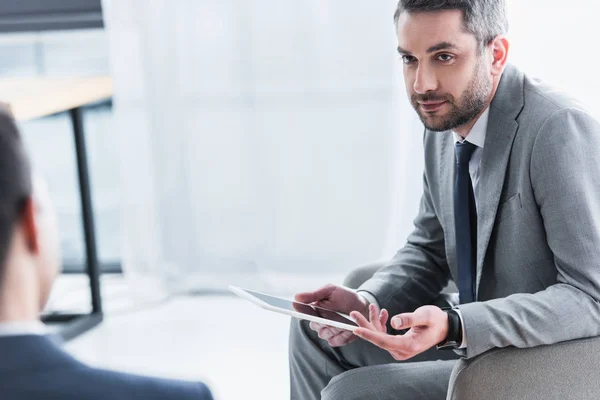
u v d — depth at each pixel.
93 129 3.84
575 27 2.90
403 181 3.35
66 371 0.66
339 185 3.44
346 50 3.32
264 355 3.02
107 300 3.62
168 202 3.54
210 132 3.48
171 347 3.12
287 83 3.39
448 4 1.40
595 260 1.36
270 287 3.56
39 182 0.70
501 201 1.48
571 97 1.46
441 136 1.70
